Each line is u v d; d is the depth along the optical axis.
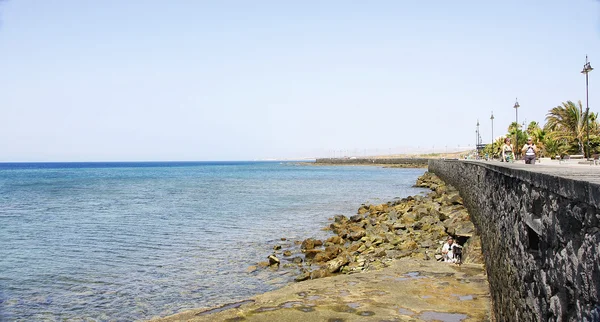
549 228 3.53
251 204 36.56
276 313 7.74
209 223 25.94
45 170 153.50
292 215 29.70
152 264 15.89
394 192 48.62
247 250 18.42
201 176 98.00
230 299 12.02
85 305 11.55
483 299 8.29
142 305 11.56
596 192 2.53
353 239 20.31
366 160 169.62
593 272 2.61
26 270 15.01
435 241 17.38
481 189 11.79
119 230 23.34
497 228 6.89
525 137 69.25
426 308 7.84
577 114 55.12
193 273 14.70
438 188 37.62
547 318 3.54
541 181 3.75
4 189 56.00
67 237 21.25
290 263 16.11
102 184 67.50
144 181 76.38
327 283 9.77
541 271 3.75
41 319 10.59
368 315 7.52
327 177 84.44
